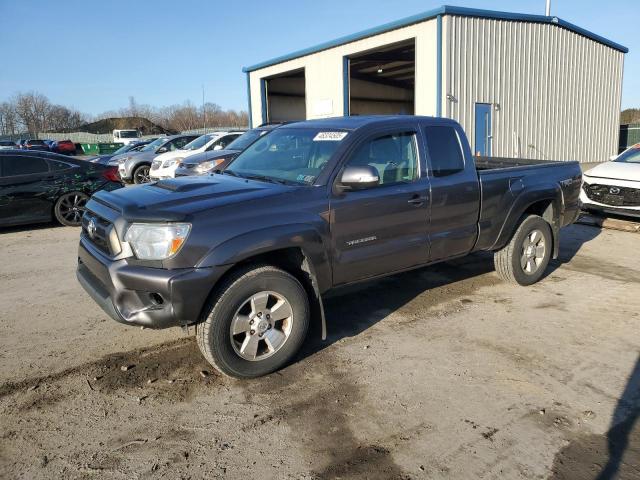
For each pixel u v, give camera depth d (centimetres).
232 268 353
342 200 395
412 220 444
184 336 441
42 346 423
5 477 266
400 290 557
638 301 517
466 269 636
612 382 357
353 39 1767
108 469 272
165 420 317
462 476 264
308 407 330
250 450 288
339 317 482
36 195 929
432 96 1544
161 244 326
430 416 318
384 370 377
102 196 402
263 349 374
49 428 309
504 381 359
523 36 1689
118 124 7131
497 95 1652
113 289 338
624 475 264
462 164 489
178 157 1298
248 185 395
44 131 7519
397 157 445
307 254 373
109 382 364
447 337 434
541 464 273
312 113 2058
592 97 2045
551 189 559
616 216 979
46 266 674
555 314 484
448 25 1484
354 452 285
